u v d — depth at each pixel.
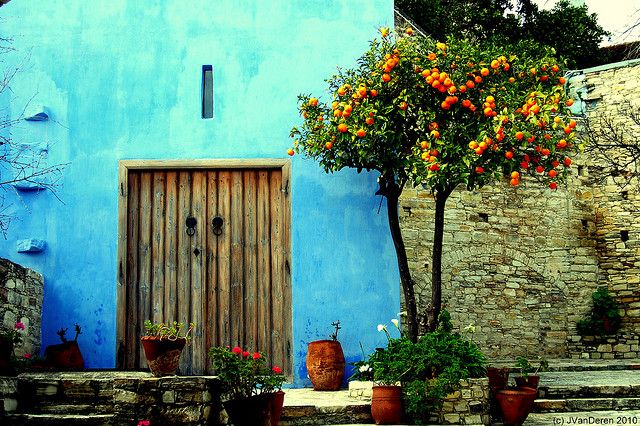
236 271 9.14
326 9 9.48
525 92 8.34
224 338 9.03
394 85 8.30
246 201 9.26
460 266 11.46
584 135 13.12
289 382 8.80
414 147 8.10
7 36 9.48
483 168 7.98
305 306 8.97
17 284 8.19
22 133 9.31
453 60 8.30
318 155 8.62
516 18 16.81
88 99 9.38
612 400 8.53
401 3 16.27
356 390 7.80
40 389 7.03
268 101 9.35
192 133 9.30
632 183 12.69
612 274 12.70
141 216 9.26
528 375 8.26
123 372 7.57
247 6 9.49
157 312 9.08
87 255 9.07
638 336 12.28
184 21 9.49
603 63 17.27
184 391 6.87
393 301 8.99
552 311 12.20
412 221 10.99
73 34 9.49
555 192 12.55
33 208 9.17
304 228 9.12
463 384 7.48
